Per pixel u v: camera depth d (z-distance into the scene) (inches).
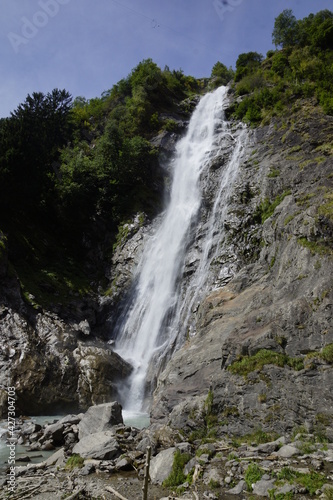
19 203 1269.7
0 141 1240.2
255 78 1581.0
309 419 378.6
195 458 358.0
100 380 799.1
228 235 941.2
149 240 1214.3
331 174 791.7
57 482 358.3
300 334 451.8
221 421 434.0
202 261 976.9
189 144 1520.7
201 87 2186.3
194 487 315.9
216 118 1562.5
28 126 1347.2
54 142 1524.4
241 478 314.0
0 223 1171.3
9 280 928.9
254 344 473.1
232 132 1409.9
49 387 761.6
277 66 1569.9
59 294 1069.8
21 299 922.1
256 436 393.7
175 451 376.8
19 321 849.5
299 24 1663.4
